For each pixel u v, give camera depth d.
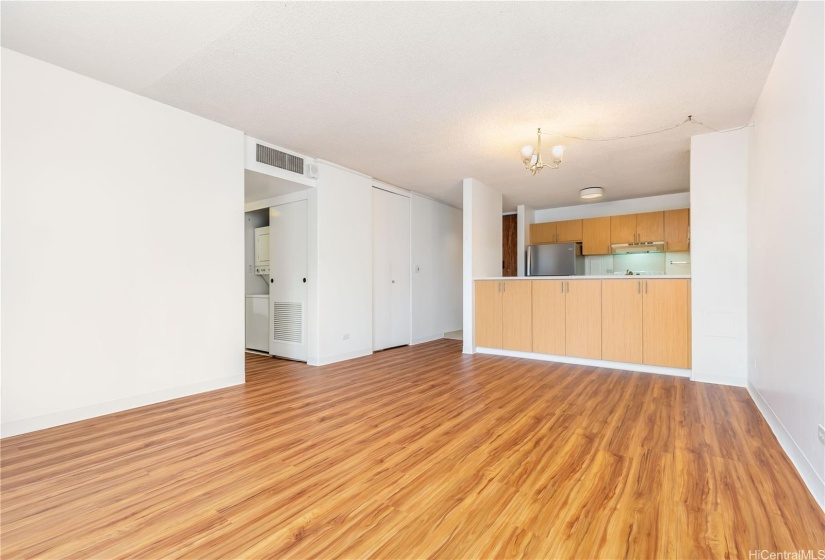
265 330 5.11
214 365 3.33
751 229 3.13
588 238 6.55
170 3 1.91
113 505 1.58
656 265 6.35
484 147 3.96
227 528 1.43
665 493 1.66
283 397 3.11
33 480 1.78
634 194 6.11
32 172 2.36
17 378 2.31
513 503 1.59
